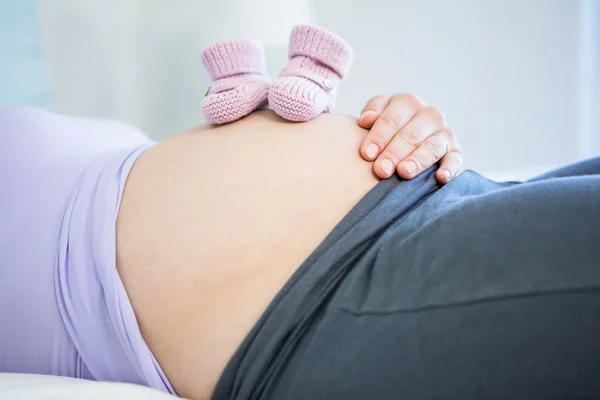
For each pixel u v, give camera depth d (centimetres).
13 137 75
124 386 53
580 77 131
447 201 57
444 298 44
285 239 56
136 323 58
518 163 138
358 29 139
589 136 133
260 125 68
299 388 47
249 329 54
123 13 142
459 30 135
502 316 42
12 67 136
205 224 59
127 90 146
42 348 62
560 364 40
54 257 63
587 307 40
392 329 45
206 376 55
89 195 66
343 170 61
